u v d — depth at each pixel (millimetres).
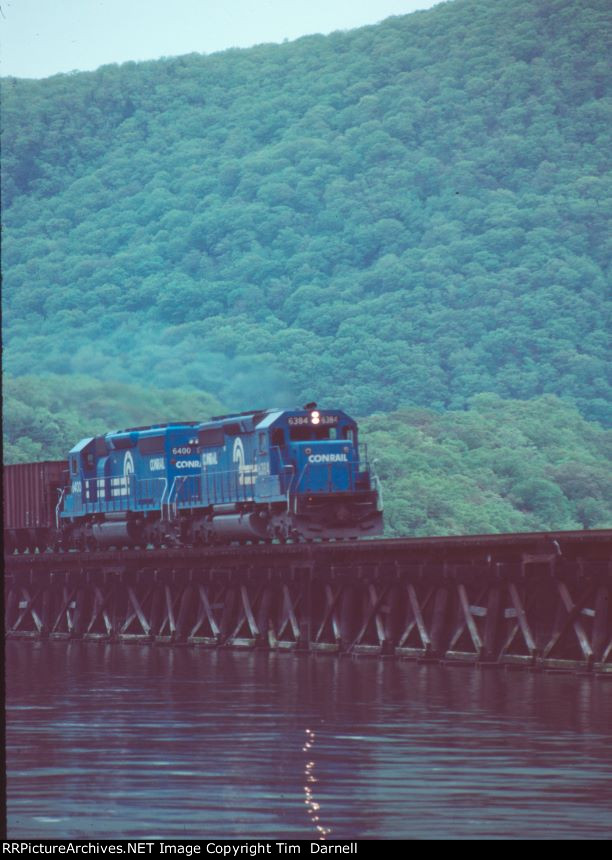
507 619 81125
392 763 45562
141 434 125062
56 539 139250
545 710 59469
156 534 123750
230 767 45125
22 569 138000
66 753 48750
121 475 128500
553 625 77688
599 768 44312
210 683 76125
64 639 129875
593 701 62500
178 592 113625
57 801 39125
